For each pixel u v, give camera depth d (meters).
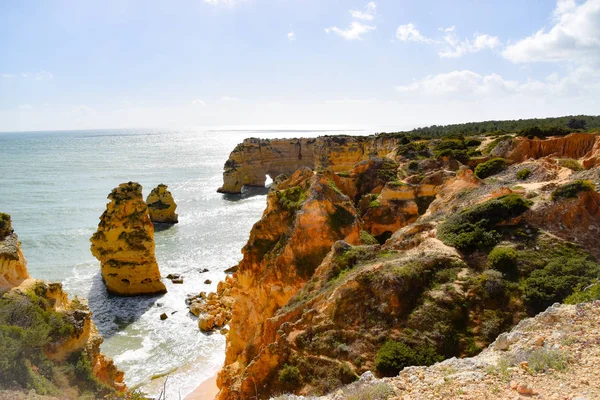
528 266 15.66
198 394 25.20
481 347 12.84
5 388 11.28
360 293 14.92
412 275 15.11
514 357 9.91
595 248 16.62
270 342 16.27
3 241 18.11
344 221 25.33
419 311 14.01
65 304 19.23
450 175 36.31
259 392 13.72
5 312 14.76
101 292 42.25
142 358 29.88
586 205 18.53
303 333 14.40
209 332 33.97
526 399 7.96
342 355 13.27
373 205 35.88
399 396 9.28
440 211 26.27
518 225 18.36
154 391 25.53
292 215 25.61
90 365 16.86
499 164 36.62
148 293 41.97
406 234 21.48
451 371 10.12
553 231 17.56
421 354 12.66
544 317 11.88
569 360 9.19
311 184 26.80
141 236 41.41
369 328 13.84
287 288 23.25
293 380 13.22
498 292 14.62
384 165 43.41
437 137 77.19
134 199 41.66
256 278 25.36
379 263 16.89
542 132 51.66
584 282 14.48
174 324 35.47
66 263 50.62
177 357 30.06
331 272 18.55
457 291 14.74
